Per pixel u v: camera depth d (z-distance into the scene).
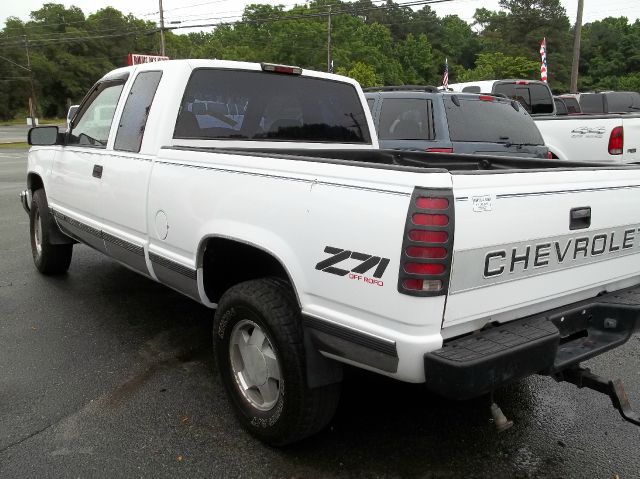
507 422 2.83
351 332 2.61
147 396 3.71
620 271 3.27
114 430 3.32
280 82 4.42
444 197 2.34
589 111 17.17
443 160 4.71
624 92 17.28
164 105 3.90
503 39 92.38
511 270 2.66
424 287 2.36
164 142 3.87
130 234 4.21
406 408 3.64
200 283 3.55
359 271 2.54
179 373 4.04
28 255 7.22
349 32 87.88
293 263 2.84
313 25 86.06
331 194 2.65
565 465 3.08
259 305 2.98
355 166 2.59
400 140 7.59
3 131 57.72
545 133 9.98
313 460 3.08
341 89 4.83
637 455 3.17
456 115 7.64
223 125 4.16
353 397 3.78
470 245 2.46
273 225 2.93
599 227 3.05
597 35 91.31
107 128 4.62
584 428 3.44
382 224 2.44
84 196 4.82
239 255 3.54
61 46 99.62
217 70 4.08
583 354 2.89
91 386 3.84
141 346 4.49
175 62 3.98
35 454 3.08
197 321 5.03
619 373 4.17
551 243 2.82
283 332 2.89
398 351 2.45
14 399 3.65
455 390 2.37
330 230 2.64
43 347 4.44
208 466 3.01
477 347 2.49
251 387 3.25
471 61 106.69
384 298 2.46
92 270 6.53
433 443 3.26
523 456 3.15
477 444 3.26
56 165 5.41
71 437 3.24
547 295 2.88
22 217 9.96
